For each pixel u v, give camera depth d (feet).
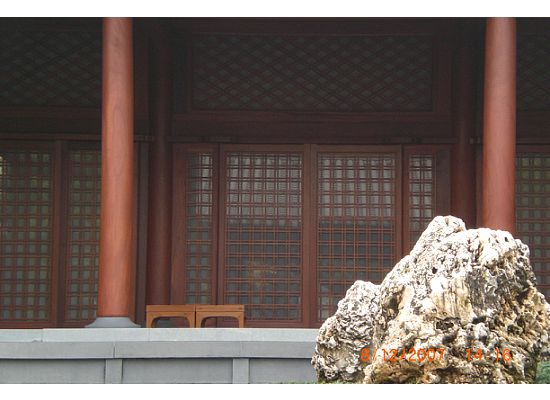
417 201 79.51
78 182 78.95
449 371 30.19
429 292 30.40
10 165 78.59
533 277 32.19
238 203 79.66
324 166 79.97
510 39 61.16
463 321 30.12
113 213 59.98
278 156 79.97
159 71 78.95
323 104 80.18
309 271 78.95
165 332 55.11
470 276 30.37
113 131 60.39
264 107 80.02
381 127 79.82
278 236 79.46
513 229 60.70
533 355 31.45
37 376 53.42
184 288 78.95
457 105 79.30
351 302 39.91
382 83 80.23
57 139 78.64
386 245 79.25
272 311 78.95
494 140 60.85
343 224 79.41
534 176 78.95
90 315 78.18
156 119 78.84
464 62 79.05
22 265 78.23
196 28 79.36
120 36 60.75
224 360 54.03
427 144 79.56
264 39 80.43
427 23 79.30
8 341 54.70
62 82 79.10
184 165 79.61
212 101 79.97
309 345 53.93
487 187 60.95
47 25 78.64
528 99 79.05
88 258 78.48
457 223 31.83
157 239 78.48
